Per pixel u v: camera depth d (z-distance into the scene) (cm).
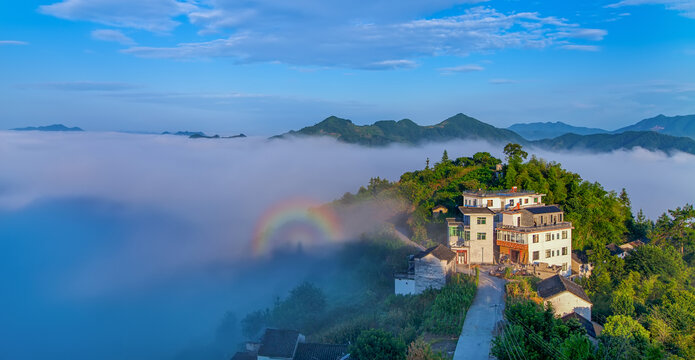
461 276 6856
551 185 10088
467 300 5869
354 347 4731
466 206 9075
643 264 7719
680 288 7125
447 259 6775
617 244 9562
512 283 6275
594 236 9588
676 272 7631
